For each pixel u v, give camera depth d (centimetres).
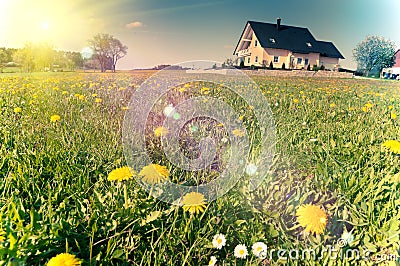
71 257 88
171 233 118
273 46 3091
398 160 176
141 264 101
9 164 172
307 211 113
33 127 248
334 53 3294
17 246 91
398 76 2759
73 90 561
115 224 114
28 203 134
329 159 189
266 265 112
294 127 276
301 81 1138
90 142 218
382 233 117
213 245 112
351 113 363
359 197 138
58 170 166
